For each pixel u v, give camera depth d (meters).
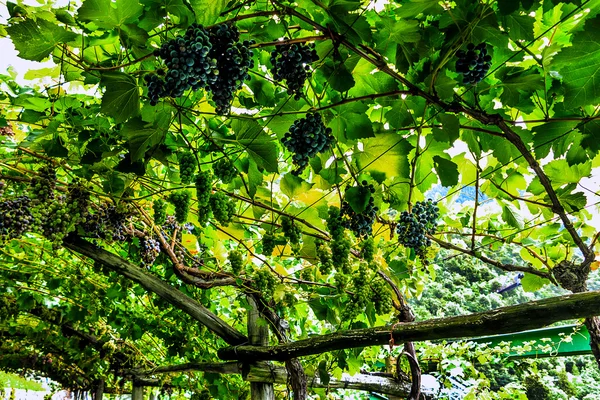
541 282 2.97
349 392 5.07
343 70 1.64
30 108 2.14
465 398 4.04
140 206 2.80
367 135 1.89
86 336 5.39
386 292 2.74
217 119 2.09
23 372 6.54
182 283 3.67
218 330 2.94
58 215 2.27
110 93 1.57
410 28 1.58
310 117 1.64
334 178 2.19
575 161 1.95
